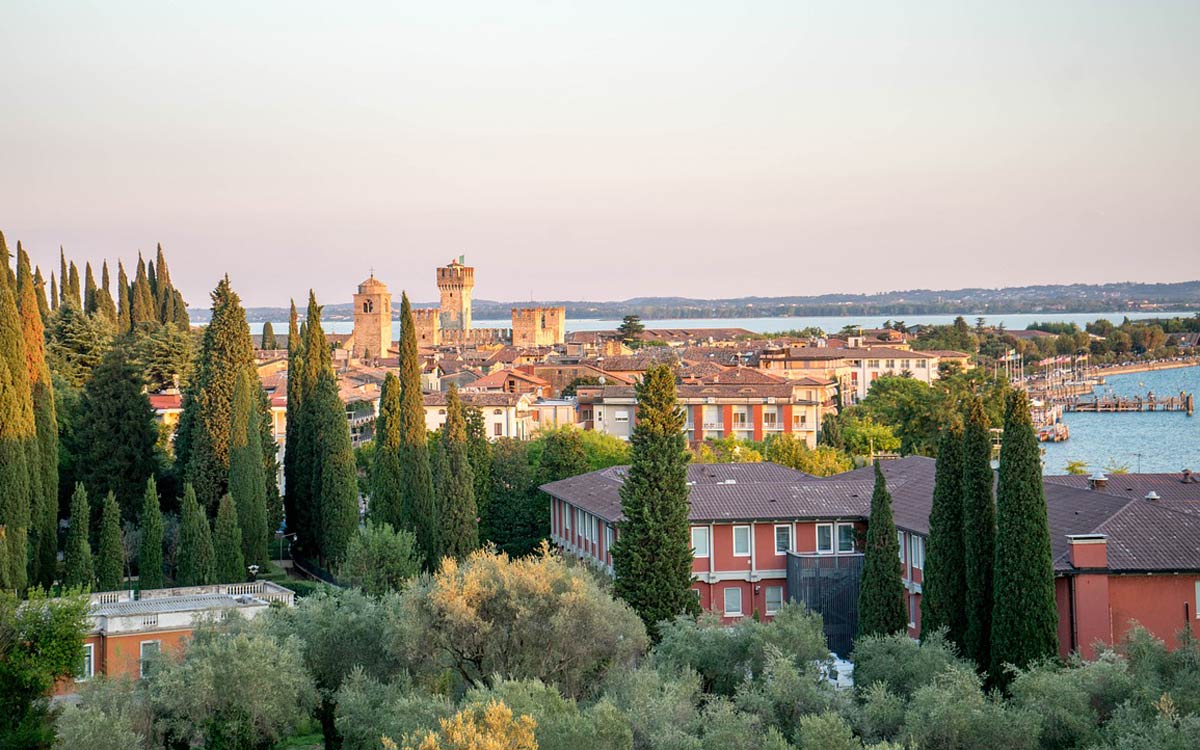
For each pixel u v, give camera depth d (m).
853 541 98.88
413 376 125.00
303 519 141.38
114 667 84.25
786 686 62.31
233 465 128.12
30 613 76.56
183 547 112.44
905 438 190.25
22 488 109.00
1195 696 56.41
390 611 76.62
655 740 57.69
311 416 140.88
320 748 79.50
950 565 75.31
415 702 62.84
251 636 73.94
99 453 137.25
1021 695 59.00
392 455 131.50
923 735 56.59
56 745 66.69
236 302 139.62
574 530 120.69
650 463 92.06
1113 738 54.50
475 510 122.06
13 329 112.44
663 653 74.12
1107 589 70.62
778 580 98.38
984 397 192.12
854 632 93.75
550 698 60.66
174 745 71.12
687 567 92.31
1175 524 75.19
